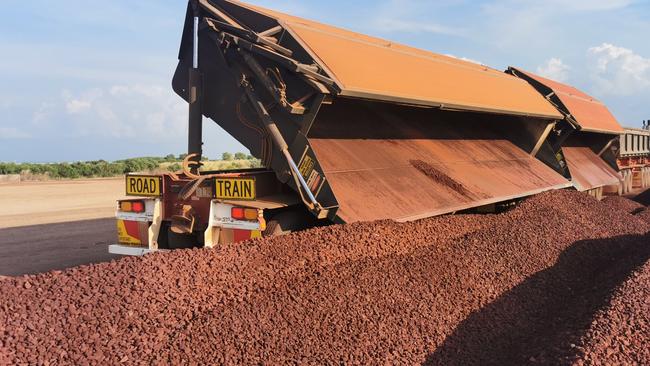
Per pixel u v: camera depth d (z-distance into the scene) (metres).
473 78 10.09
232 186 5.84
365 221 5.78
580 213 9.23
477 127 11.62
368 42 8.09
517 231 7.11
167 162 44.75
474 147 10.55
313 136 6.83
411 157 8.16
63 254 9.23
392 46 8.95
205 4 6.48
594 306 4.63
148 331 3.52
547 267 6.08
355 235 5.46
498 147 11.56
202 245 6.43
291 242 5.19
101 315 3.60
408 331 4.05
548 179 11.40
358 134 7.76
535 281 5.61
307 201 5.71
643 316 4.26
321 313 4.02
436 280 5.03
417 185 7.34
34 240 10.94
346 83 5.64
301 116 5.75
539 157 12.65
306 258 4.94
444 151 9.25
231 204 5.80
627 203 13.15
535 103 11.73
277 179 6.51
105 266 4.30
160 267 4.34
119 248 6.51
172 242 6.43
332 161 6.54
